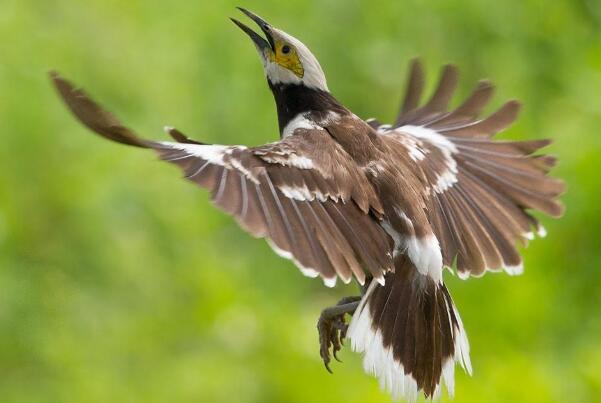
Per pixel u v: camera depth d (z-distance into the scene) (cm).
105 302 1514
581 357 1330
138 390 1420
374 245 931
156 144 919
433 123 1128
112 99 1606
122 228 1541
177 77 1608
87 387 1438
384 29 1623
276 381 1348
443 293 967
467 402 1265
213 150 935
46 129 1578
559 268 1370
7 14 1605
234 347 1403
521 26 1634
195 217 1550
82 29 1628
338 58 1611
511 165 1075
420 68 1163
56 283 1539
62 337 1483
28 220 1562
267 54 1071
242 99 1594
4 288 1516
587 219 1370
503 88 1600
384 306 950
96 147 1576
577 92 1573
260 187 920
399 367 942
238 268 1529
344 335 1000
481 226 1037
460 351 965
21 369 1502
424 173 1032
